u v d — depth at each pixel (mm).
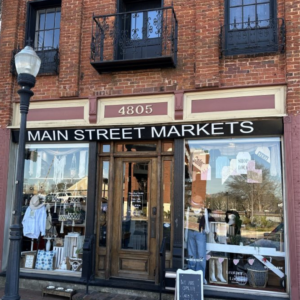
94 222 6410
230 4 6383
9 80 7059
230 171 6004
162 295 5699
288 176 5422
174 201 6012
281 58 5773
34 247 6926
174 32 6258
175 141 6164
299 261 5227
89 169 6539
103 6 6875
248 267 5719
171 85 6250
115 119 6457
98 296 5734
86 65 6777
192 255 5941
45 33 7480
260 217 5773
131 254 6285
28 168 7105
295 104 5523
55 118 6785
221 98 5953
